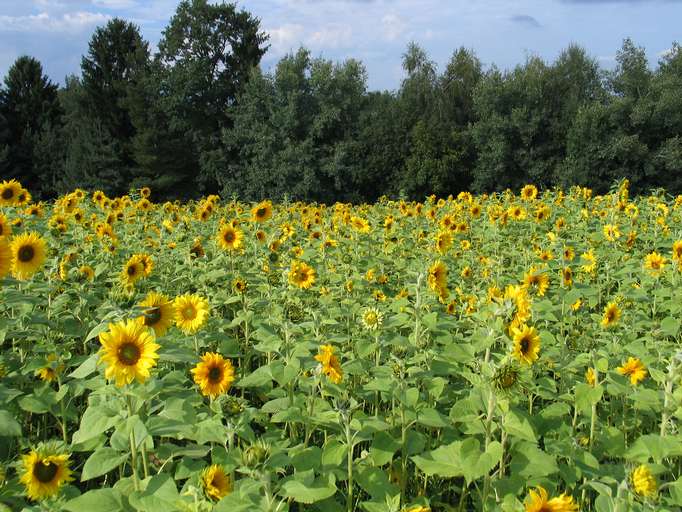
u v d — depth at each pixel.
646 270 7.79
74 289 6.14
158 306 3.97
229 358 6.39
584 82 51.38
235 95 52.66
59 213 10.74
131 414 3.23
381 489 3.53
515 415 3.56
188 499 2.96
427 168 47.00
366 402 5.24
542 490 2.78
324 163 48.16
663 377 4.04
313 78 48.69
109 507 2.98
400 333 6.72
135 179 51.09
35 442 4.70
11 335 5.04
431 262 8.55
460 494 4.52
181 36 53.59
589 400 4.04
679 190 43.19
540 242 11.06
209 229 12.06
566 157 45.28
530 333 3.62
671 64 45.97
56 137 56.06
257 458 3.01
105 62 56.12
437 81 60.50
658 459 3.66
